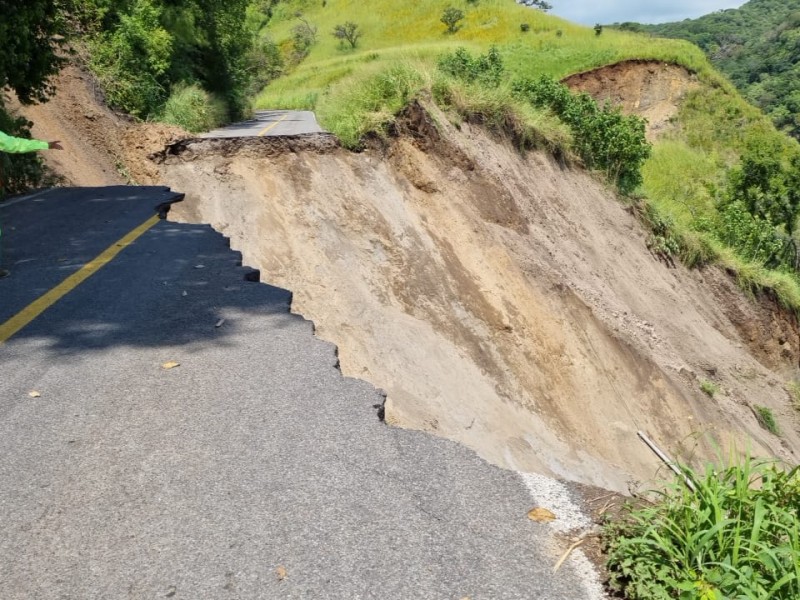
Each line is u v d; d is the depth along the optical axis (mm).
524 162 16922
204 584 2473
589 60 48031
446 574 2564
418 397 8766
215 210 12195
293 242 11891
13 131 12695
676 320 16281
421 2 75312
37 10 12609
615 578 2582
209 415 3771
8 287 6230
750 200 28344
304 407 3885
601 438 10914
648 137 44406
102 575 2516
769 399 15898
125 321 5312
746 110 46188
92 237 8398
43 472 3201
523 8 68500
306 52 73688
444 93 15758
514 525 2902
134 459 3316
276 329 5172
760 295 19984
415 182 14242
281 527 2805
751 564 2590
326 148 14203
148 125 15828
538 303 12523
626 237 18031
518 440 8969
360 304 10633
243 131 22016
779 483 3055
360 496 3043
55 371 4371
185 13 27422
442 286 12141
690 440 11906
